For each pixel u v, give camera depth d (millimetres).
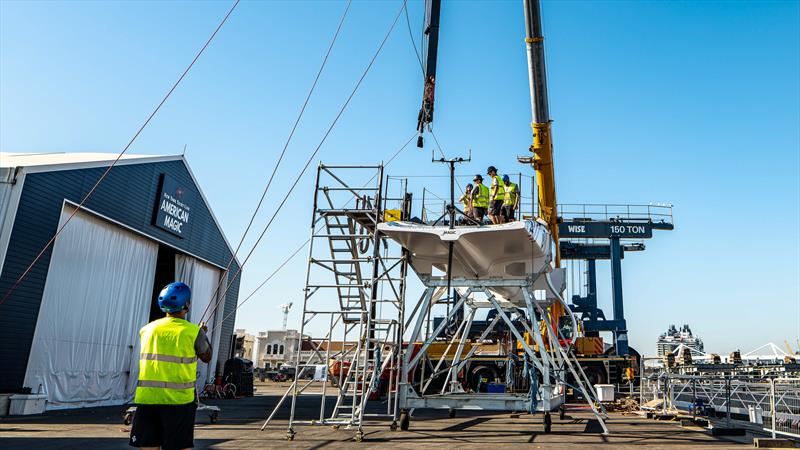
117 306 20203
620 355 29500
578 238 32375
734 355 23703
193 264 25250
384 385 25281
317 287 10953
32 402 15789
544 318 13797
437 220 12219
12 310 15594
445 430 12148
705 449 9539
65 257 17469
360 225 12062
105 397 19656
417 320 12508
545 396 11742
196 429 12156
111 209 19328
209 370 26453
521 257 12664
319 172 11359
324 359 11953
